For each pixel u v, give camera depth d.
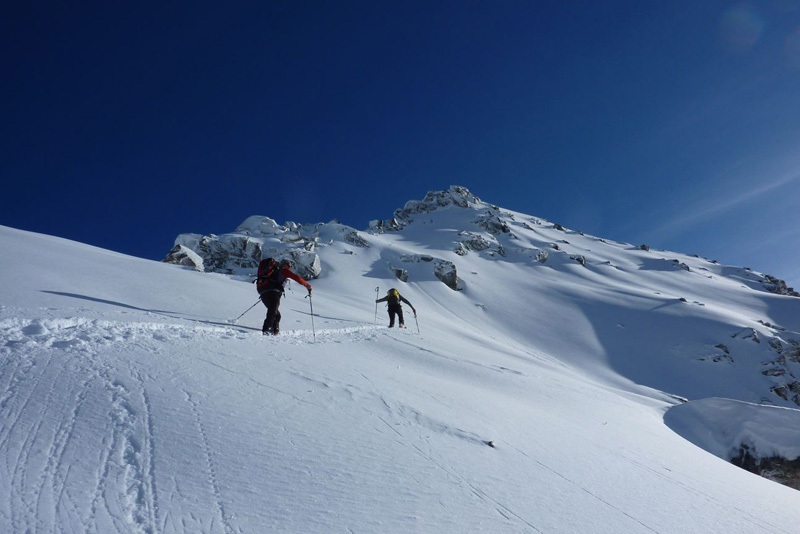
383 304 39.84
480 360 12.83
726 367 56.19
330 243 84.12
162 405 4.38
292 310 15.64
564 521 3.94
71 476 3.11
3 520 2.55
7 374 4.48
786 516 5.58
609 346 58.94
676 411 15.48
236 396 4.98
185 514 2.95
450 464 4.55
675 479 6.04
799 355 59.91
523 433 6.18
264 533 2.91
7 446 3.31
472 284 74.31
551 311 67.75
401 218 143.25
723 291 92.81
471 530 3.46
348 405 5.48
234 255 64.62
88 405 4.12
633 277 97.69
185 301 11.66
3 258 10.94
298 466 3.84
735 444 13.21
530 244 115.12
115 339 6.30
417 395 6.62
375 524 3.27
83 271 12.10
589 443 6.72
